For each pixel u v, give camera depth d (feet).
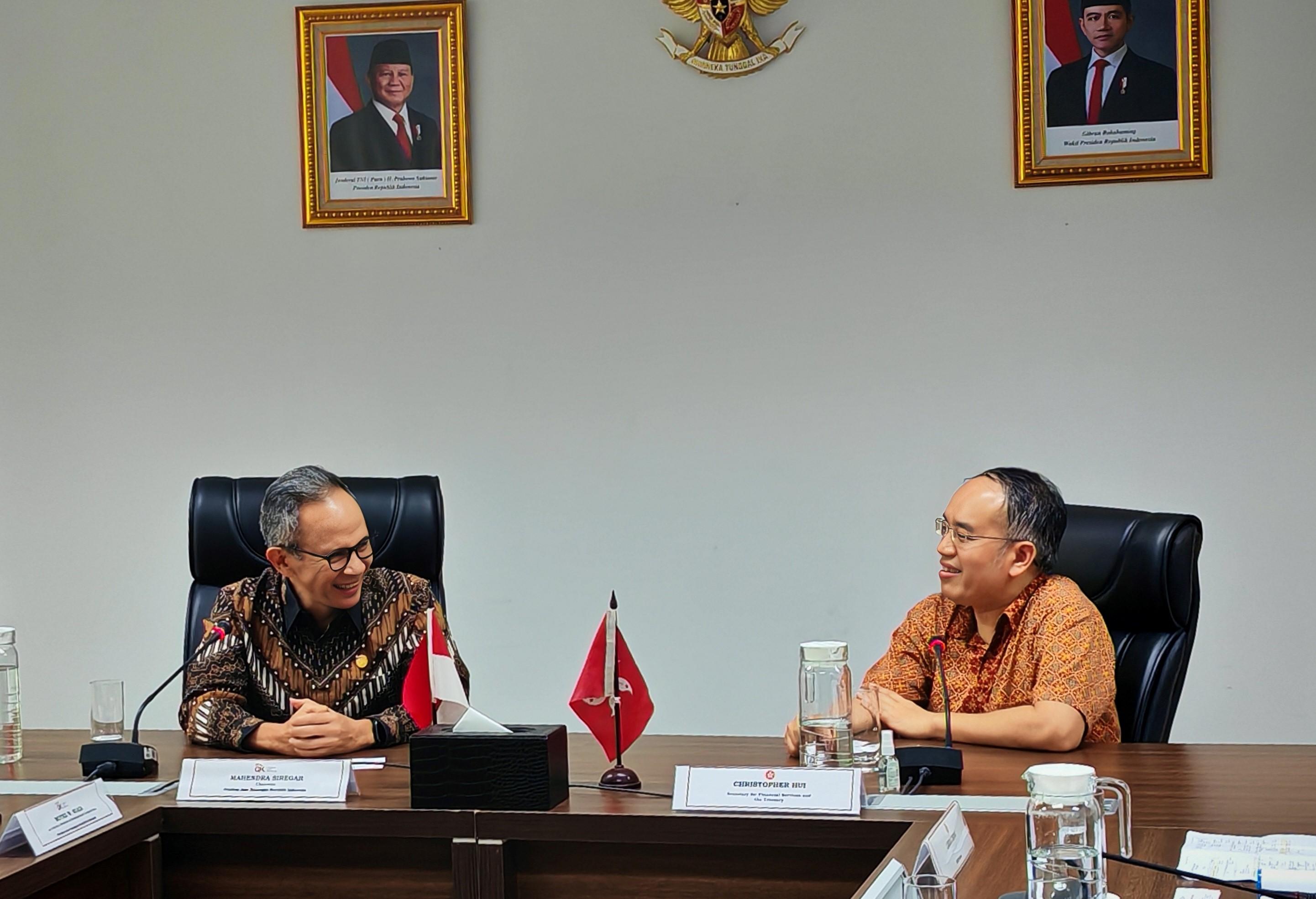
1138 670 7.97
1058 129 11.82
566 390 12.57
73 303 13.08
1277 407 11.72
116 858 6.48
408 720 7.78
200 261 12.92
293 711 8.21
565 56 12.43
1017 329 12.01
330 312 12.80
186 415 12.99
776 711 12.41
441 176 12.55
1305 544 11.72
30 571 13.20
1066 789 4.21
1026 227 11.97
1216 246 11.75
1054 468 12.00
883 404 12.19
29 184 13.10
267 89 12.78
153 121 12.93
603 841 6.20
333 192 12.67
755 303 12.31
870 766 6.85
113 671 13.10
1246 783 6.42
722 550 12.44
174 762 7.52
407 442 12.76
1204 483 11.84
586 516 12.60
